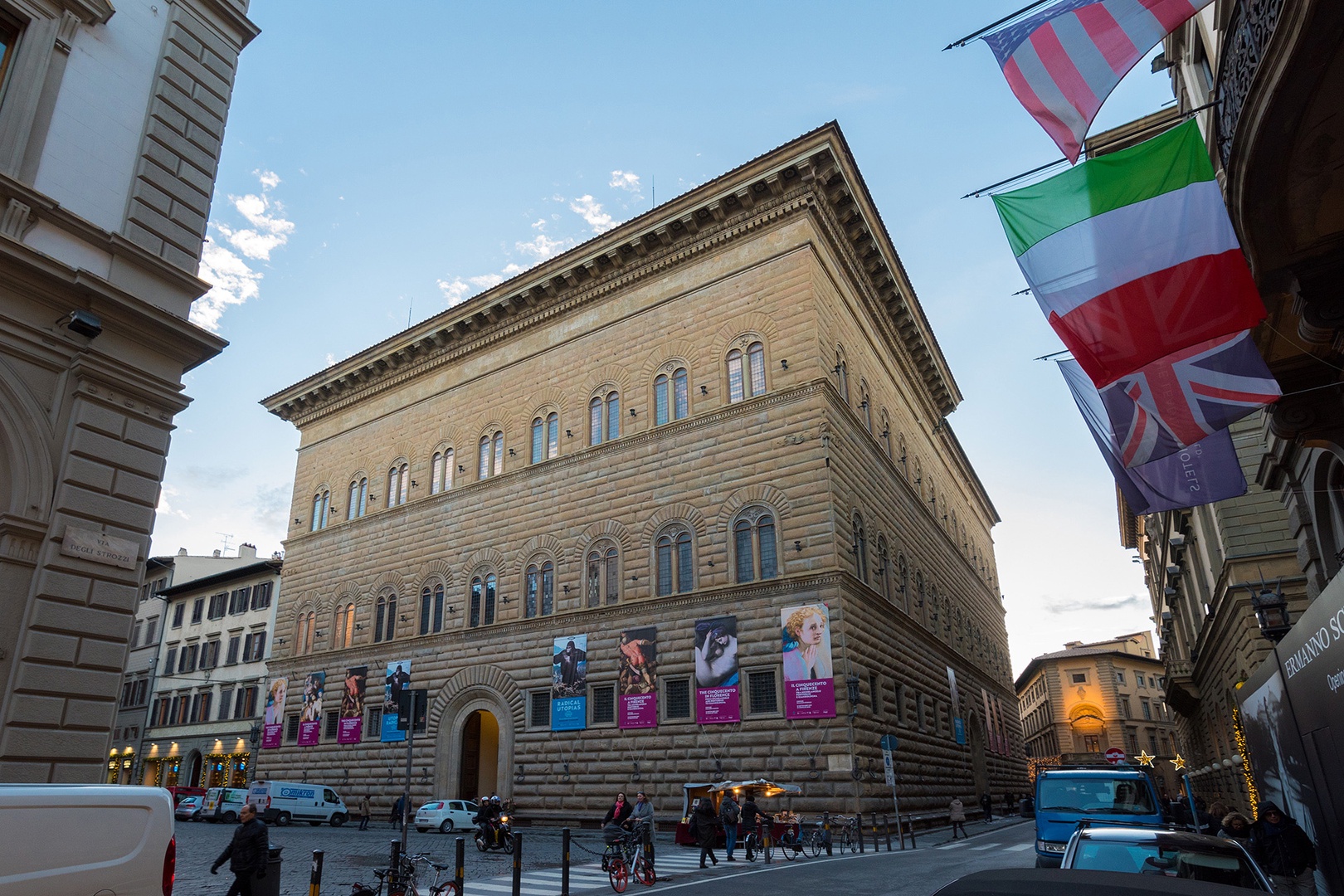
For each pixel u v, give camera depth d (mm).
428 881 18078
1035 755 110500
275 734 44938
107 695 13352
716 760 28969
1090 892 3867
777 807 27219
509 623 36469
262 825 12125
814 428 30781
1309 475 18031
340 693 42500
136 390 14742
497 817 25578
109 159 15383
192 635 61406
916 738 34781
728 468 32312
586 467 36469
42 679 12617
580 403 37875
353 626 43594
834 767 26719
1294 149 10625
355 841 28281
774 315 33094
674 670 31016
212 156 17297
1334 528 18125
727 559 31250
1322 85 9648
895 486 40531
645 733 30875
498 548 38531
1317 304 12992
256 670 54719
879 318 41969
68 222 14273
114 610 13719
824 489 29906
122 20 16188
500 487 39438
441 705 37781
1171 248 11328
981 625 60000
